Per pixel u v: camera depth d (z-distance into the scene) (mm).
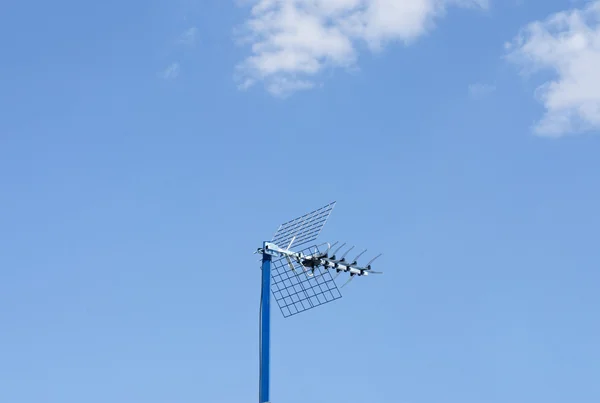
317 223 28422
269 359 27156
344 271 27453
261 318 27531
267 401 26625
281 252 28172
